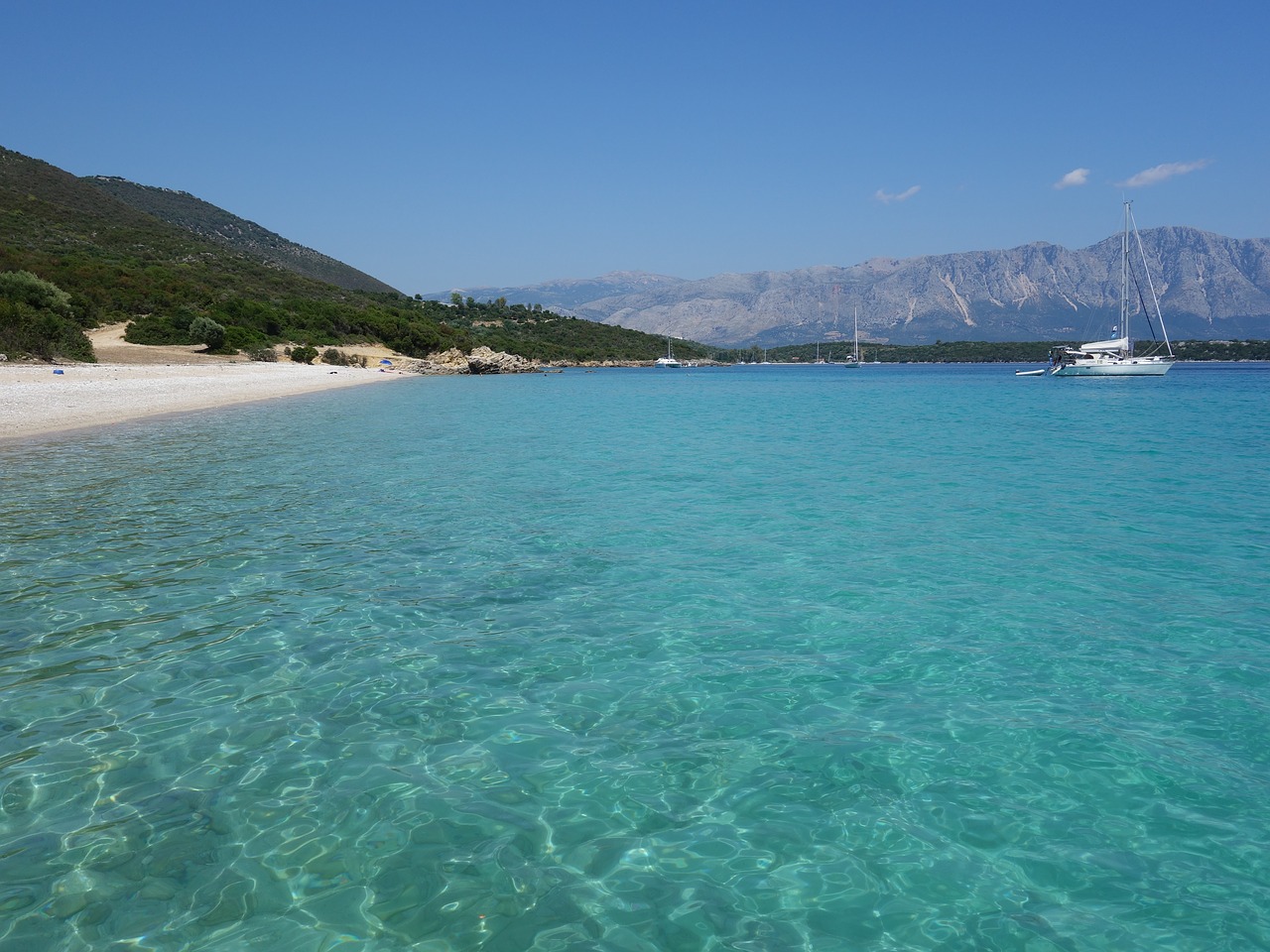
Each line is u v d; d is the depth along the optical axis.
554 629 8.16
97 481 16.45
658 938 3.79
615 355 187.62
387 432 27.42
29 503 14.18
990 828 4.78
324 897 4.05
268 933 3.77
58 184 142.88
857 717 6.23
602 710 6.34
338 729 5.96
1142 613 8.68
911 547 11.55
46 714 6.11
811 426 32.34
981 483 17.34
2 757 5.44
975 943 3.79
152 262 112.94
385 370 86.88
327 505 14.34
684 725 6.09
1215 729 6.02
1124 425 32.81
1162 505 14.85
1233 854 4.52
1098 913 4.02
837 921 3.94
